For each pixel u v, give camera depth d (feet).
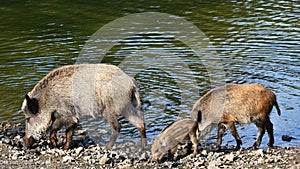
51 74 46.73
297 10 88.99
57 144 47.62
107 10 92.89
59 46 73.87
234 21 83.92
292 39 73.41
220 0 98.12
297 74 60.70
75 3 98.27
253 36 75.46
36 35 79.71
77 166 41.32
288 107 52.49
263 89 45.32
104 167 41.09
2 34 80.69
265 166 39.81
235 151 44.19
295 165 39.68
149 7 93.97
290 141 46.29
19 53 70.95
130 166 41.39
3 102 54.80
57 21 87.25
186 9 92.22
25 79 60.85
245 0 97.40
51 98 46.29
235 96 44.73
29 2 99.86
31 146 46.80
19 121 51.34
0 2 100.17
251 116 44.78
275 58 66.08
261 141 46.68
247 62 65.00
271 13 87.81
